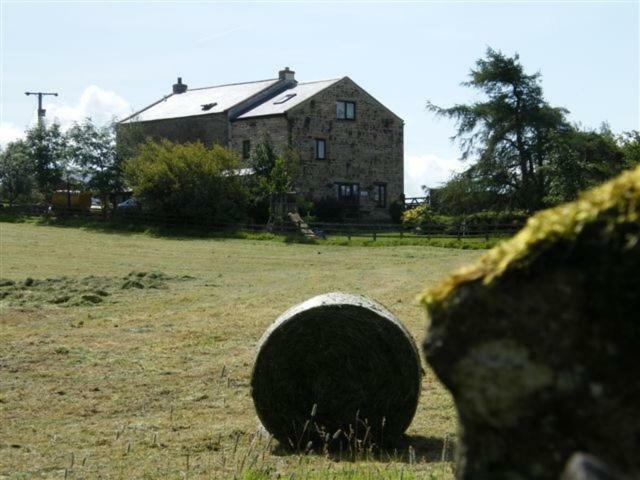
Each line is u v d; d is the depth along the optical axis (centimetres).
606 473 216
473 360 313
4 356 1421
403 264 3158
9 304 2022
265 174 5119
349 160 5700
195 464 818
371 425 892
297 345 898
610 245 292
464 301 316
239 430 961
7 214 5375
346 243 4194
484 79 4903
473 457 316
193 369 1320
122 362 1374
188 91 6419
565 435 300
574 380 298
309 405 902
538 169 4712
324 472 747
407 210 5400
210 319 1800
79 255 3503
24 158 5588
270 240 4384
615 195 296
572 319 299
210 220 4766
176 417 1036
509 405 307
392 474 732
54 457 861
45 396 1149
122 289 2320
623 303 290
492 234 4347
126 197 6019
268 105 5641
